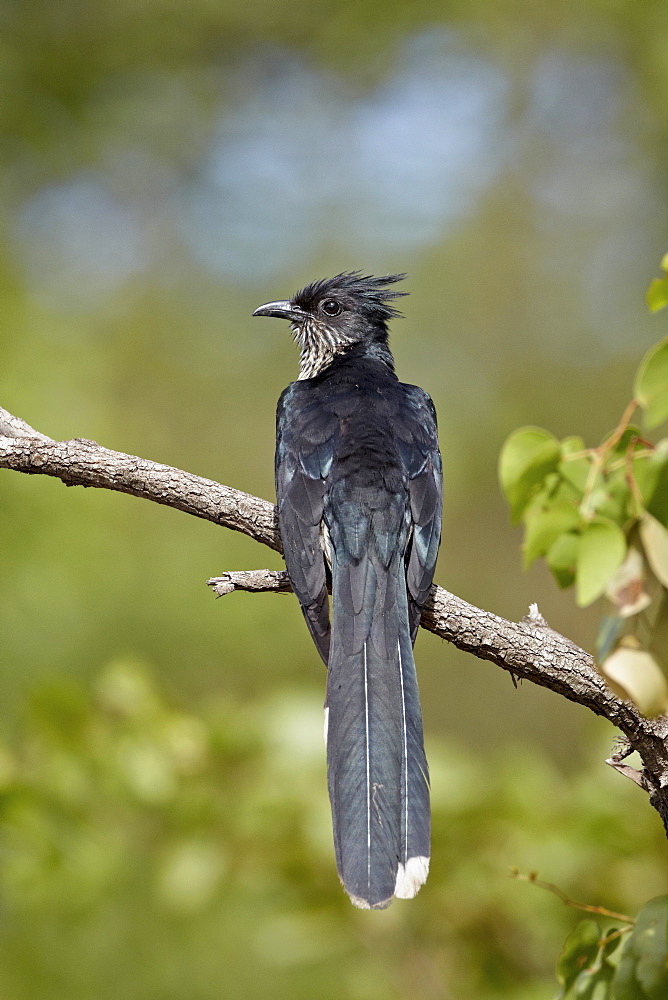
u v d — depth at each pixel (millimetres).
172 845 8523
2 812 8242
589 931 5312
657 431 22469
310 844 8148
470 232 25172
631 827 8242
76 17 22359
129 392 23047
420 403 8086
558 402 24750
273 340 23812
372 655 6332
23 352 14859
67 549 14398
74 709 8547
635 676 4555
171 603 17219
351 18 24938
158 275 24031
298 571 6883
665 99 24031
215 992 11938
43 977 11797
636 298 25109
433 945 8195
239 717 8789
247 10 24453
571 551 4707
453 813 8203
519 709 21359
